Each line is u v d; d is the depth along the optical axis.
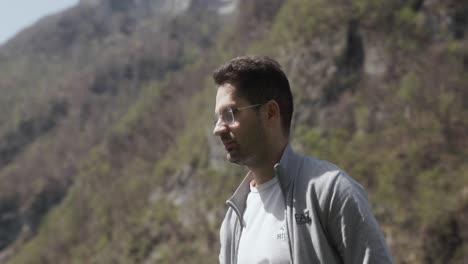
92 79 91.56
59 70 107.06
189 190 39.62
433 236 24.30
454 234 24.08
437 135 29.19
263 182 2.72
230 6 103.25
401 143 29.92
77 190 60.09
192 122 48.19
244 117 2.62
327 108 34.06
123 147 59.09
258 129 2.63
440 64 32.38
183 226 37.34
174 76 70.00
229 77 2.66
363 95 33.34
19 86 102.88
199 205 37.31
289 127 2.75
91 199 54.53
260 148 2.65
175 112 56.94
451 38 33.72
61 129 84.25
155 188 44.34
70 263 46.88
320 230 2.36
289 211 2.46
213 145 39.50
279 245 2.48
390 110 31.84
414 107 31.11
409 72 33.00
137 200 45.53
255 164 2.69
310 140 32.88
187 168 41.12
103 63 95.75
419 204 25.94
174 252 36.00
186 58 89.25
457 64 32.22
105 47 111.06
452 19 34.12
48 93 95.50
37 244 55.12
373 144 30.81
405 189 27.09
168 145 52.84
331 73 34.91
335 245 2.35
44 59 114.19
